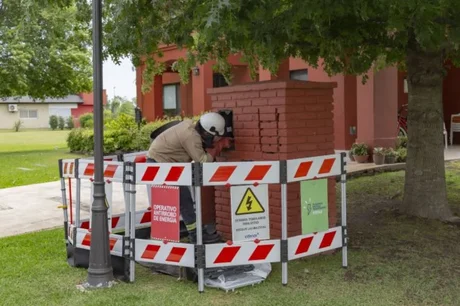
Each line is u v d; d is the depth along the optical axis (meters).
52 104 55.78
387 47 6.69
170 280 4.79
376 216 6.99
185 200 5.03
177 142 5.08
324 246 4.80
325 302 4.17
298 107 5.19
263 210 4.54
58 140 29.84
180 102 19.05
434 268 4.95
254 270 4.75
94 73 4.58
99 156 4.65
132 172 4.62
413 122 6.80
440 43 4.90
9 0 16.75
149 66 6.69
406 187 6.98
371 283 4.59
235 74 16.47
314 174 4.68
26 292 4.52
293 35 5.44
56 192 9.98
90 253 4.70
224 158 5.67
